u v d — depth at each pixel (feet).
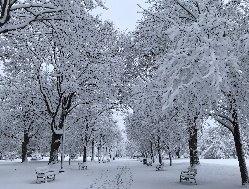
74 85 80.02
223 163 109.40
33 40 60.80
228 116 53.16
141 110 49.70
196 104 37.45
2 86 99.60
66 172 81.00
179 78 34.17
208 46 30.99
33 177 67.36
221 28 32.60
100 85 88.69
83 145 159.12
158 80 35.37
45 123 126.41
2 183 56.70
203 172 78.64
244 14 43.14
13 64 74.69
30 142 154.92
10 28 46.01
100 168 109.81
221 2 40.75
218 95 37.09
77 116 111.96
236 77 39.01
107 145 232.53
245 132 59.72
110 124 175.73
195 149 87.15
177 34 33.42
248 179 53.62
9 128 125.59
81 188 49.44
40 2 49.11
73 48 53.62
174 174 79.97
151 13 51.52
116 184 56.03
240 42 36.32
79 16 48.19
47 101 89.56
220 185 55.16
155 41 54.85
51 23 50.34
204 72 32.78
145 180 64.18
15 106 118.01
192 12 45.47
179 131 83.15
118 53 86.79
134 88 50.44
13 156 177.37
